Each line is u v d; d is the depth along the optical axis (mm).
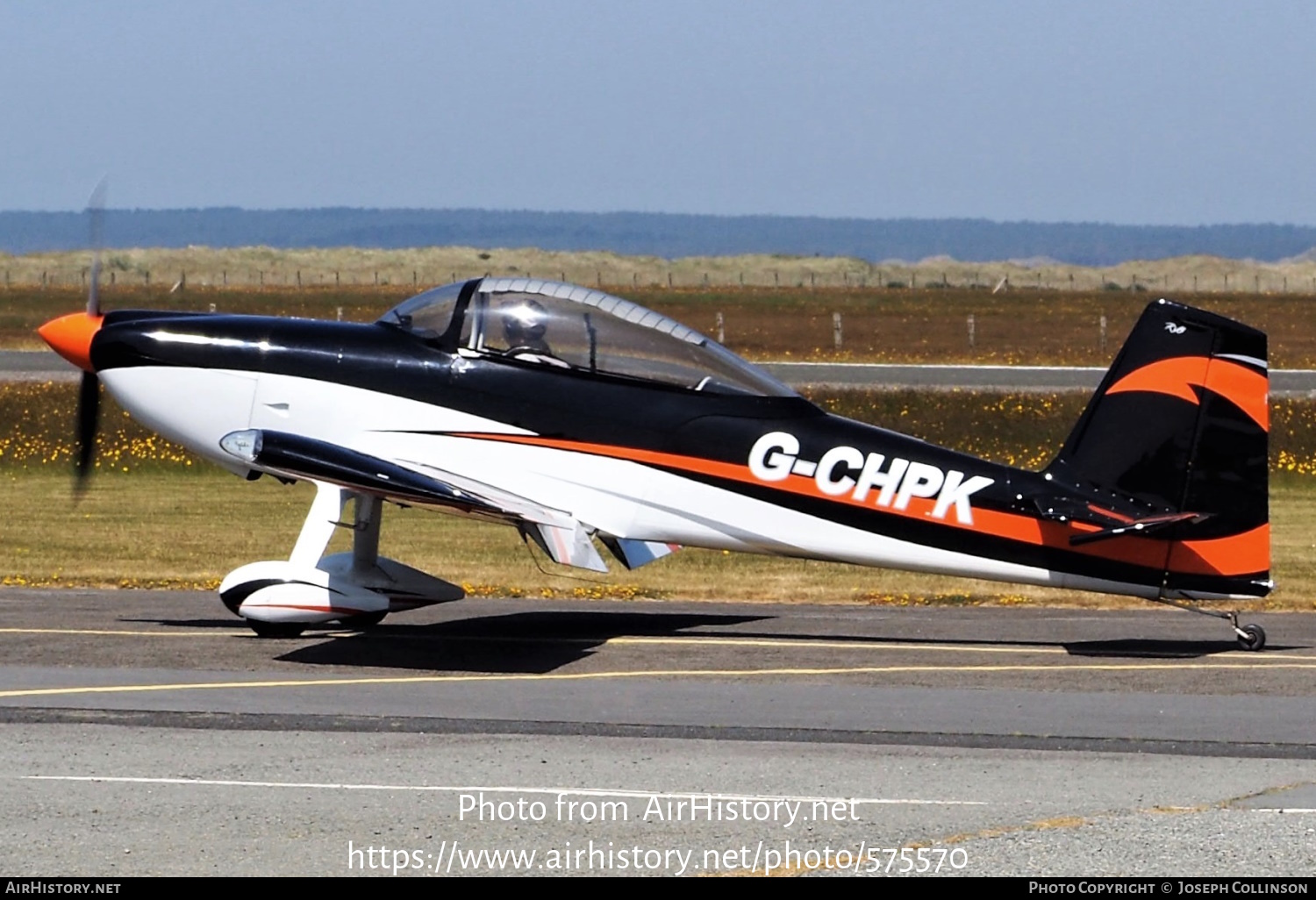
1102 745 26844
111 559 50250
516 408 36719
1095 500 35594
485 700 30031
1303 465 77125
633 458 36625
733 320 187750
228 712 28594
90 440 42375
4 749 25703
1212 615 37125
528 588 45625
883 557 36812
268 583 36156
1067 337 166625
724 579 48031
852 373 113562
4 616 39562
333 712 28734
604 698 30328
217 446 38000
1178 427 35281
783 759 25734
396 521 60375
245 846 20984
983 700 30469
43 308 198125
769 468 36625
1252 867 20469
